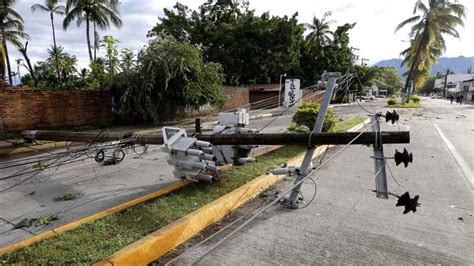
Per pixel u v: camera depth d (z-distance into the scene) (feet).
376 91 278.26
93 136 21.67
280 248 10.56
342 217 13.08
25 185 18.13
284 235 11.51
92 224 11.19
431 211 13.73
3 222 12.75
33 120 39.19
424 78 120.57
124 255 9.09
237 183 16.26
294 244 10.83
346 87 17.37
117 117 49.62
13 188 17.54
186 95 47.03
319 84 16.47
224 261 9.80
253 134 15.15
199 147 15.38
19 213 13.74
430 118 59.00
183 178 15.83
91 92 45.75
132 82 46.11
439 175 19.62
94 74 63.16
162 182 18.24
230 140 15.62
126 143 18.10
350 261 9.74
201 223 12.06
